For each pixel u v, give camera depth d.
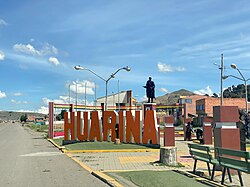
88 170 13.62
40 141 37.69
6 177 12.19
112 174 11.83
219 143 11.10
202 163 14.84
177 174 11.04
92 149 22.47
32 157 19.31
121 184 9.98
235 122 11.16
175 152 14.27
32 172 13.32
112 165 14.98
